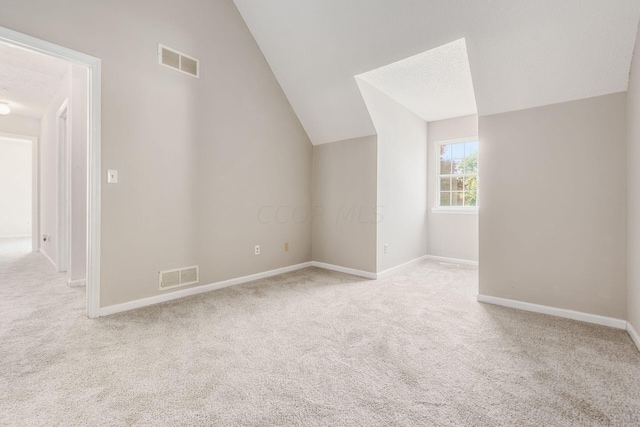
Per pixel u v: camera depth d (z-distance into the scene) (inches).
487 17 80.0
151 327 80.2
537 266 94.0
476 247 171.6
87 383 54.7
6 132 192.4
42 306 95.0
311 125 153.6
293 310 94.7
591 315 85.4
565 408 48.9
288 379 57.1
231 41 120.6
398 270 154.9
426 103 155.9
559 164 89.7
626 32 70.1
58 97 149.6
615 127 80.9
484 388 54.4
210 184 114.9
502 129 99.4
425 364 62.8
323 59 118.7
